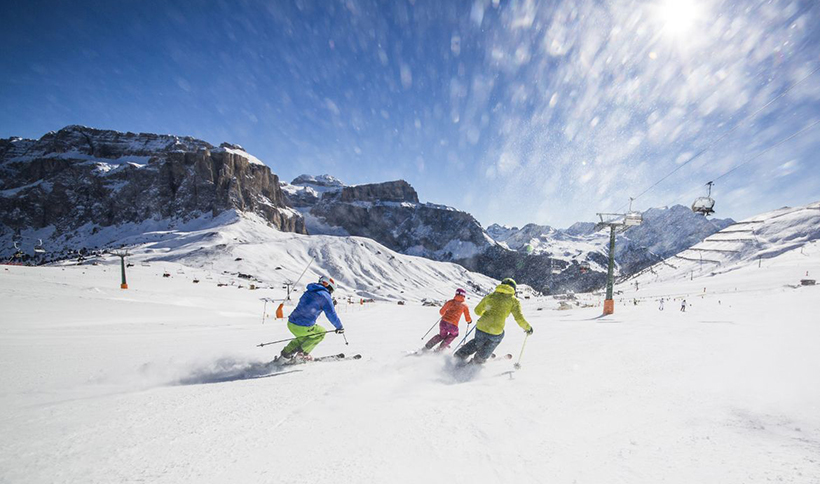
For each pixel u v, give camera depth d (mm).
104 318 22531
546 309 41031
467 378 4039
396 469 1851
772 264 122562
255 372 4762
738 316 11148
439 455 2004
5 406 3076
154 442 2211
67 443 2189
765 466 1611
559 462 1865
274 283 128500
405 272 184750
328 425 2494
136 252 157625
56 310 23484
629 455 1894
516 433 2287
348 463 1920
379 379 3980
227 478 1754
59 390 3807
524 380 3688
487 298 4965
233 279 114938
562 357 4887
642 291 100375
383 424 2492
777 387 2926
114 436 2309
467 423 2477
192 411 2846
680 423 2299
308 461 1945
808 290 41406
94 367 5277
